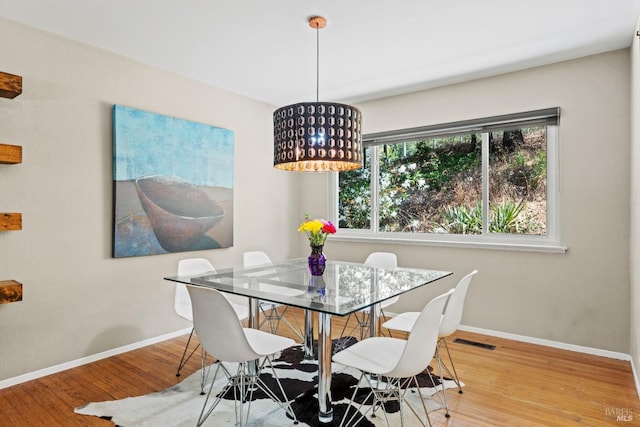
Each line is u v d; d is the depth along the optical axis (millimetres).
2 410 2131
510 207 3406
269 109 4398
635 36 2469
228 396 2285
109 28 2568
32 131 2531
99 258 2879
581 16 2408
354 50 2920
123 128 2973
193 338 3383
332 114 2191
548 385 2424
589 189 2967
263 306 4262
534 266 3199
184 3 2258
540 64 3164
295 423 1988
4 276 2416
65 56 2693
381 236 4156
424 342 1645
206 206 3621
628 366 2711
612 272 2879
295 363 2789
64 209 2688
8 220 2264
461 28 2570
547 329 3141
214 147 3697
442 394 2303
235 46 2850
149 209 3156
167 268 3344
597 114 2938
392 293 2027
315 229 2518
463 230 3664
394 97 4004
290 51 2939
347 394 2301
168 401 2225
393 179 4098
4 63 2412
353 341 3297
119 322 3006
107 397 2277
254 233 4203
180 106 3443
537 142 3277
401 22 2486
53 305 2637
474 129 3539
